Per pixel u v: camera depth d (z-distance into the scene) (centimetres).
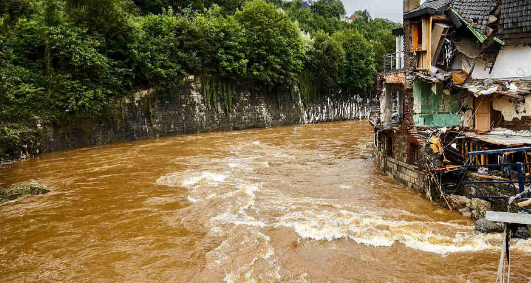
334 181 1600
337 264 830
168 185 1617
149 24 3709
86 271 851
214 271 818
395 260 838
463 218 1062
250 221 1119
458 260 820
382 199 1291
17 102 2581
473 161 1184
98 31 3128
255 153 2439
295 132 3900
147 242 1001
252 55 4366
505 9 1332
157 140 3297
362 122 5491
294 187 1523
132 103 3325
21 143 2445
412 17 1316
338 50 5522
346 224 1058
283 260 857
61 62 2864
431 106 1425
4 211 1309
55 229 1125
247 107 4503
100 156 2444
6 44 2808
